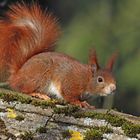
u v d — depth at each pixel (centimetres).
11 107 1000
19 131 969
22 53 1211
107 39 2761
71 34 2723
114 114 1025
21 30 1219
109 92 1227
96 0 2978
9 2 1845
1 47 1211
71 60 1220
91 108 1088
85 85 1225
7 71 1211
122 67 2680
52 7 2595
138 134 973
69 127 982
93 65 1239
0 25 1222
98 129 979
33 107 1004
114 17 2948
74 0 2897
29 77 1185
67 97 1213
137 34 2823
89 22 2858
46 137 969
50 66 1191
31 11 1229
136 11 2961
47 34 1230
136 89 2641
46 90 1195
